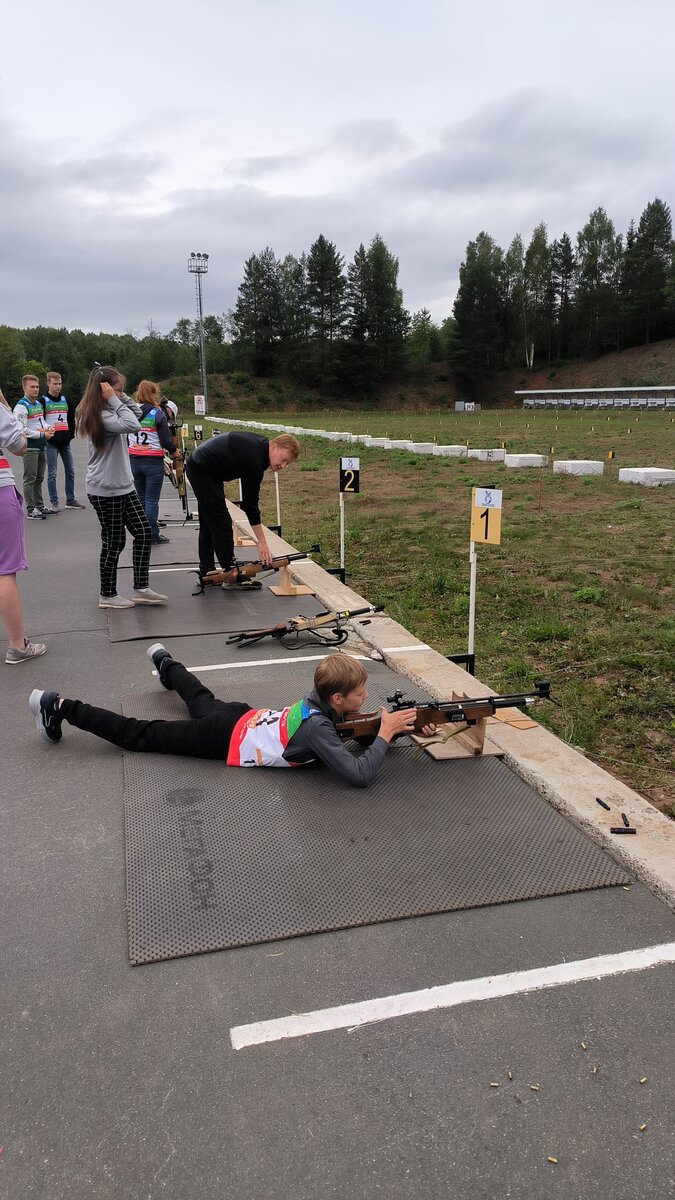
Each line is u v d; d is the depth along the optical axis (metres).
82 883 2.92
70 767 3.83
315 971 2.46
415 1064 2.12
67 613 6.52
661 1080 2.07
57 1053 2.16
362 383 89.19
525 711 4.50
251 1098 2.02
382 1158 1.86
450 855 3.04
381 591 7.37
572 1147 1.89
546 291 94.50
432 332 108.44
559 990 2.38
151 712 4.33
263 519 12.05
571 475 17.11
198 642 5.71
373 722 3.67
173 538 10.12
